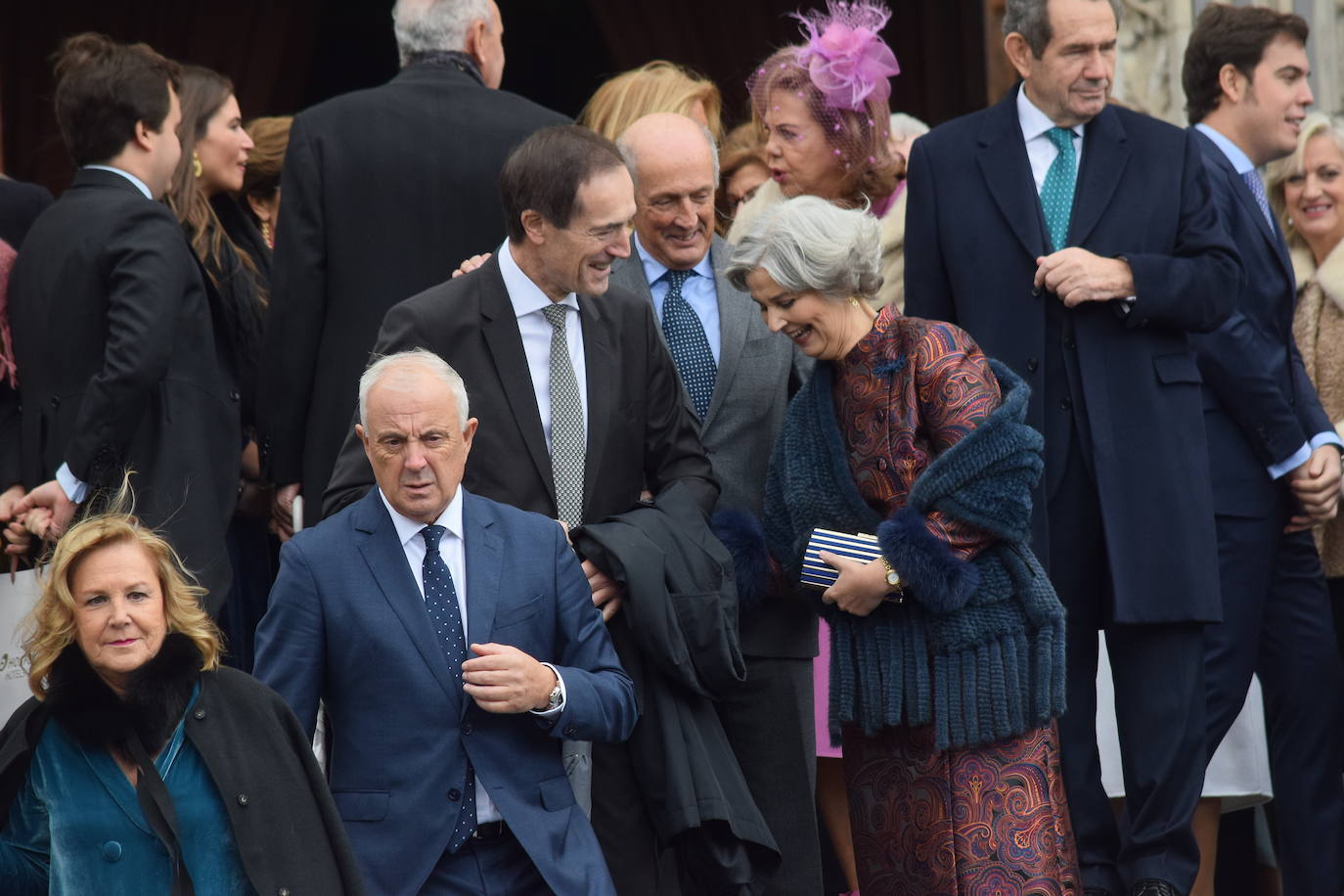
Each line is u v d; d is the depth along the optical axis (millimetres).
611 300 18438
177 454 19297
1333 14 30938
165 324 19125
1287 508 21906
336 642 15859
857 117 21266
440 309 17719
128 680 14633
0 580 19406
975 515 17094
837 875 23812
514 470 17609
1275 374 21719
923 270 19938
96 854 14461
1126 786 19469
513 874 15922
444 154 19812
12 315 20062
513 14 59219
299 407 19625
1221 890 26125
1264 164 23906
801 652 19141
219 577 19312
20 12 46969
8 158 46750
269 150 25688
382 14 59031
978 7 45688
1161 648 19125
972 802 17375
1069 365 19203
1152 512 19000
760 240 17609
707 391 19641
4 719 19328
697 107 21672
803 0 49719
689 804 17062
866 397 17719
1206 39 23297
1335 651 22609
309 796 14938
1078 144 19734
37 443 19641
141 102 20250
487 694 15539
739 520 18469
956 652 17344
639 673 17438
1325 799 22609
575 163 17234
